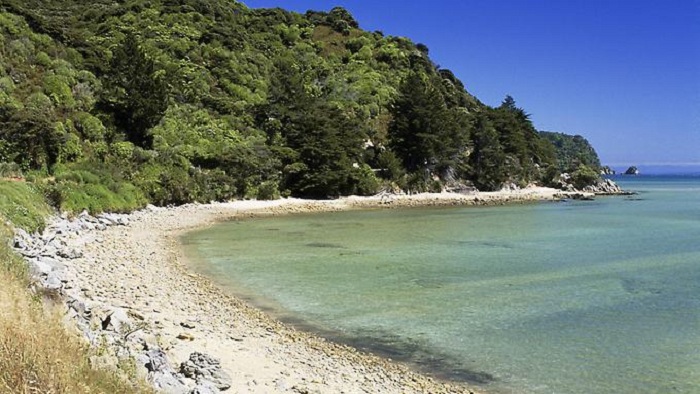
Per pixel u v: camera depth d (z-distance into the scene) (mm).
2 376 7066
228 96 74062
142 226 38469
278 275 24266
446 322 17516
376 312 18578
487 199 81750
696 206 72312
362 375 12945
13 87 50562
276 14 110062
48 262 19281
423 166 83562
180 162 55812
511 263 28078
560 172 107312
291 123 70812
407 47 116375
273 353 13992
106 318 12711
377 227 44688
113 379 8359
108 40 74500
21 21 60062
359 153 74688
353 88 91375
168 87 64312
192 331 15000
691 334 16375
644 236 39812
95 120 53156
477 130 91812
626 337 16078
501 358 14375
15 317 8750
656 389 12375
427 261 28406
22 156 43562
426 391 12172
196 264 26219
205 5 93625
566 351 14906
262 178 63750
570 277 24578
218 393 10453
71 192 36125
